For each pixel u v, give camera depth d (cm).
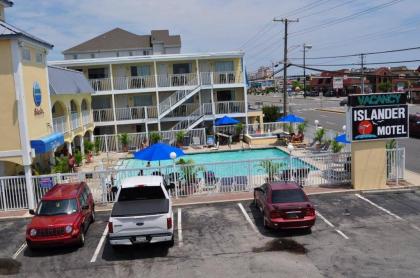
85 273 1227
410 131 3878
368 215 1648
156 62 4050
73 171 2469
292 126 3772
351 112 1942
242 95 4212
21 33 1831
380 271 1162
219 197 1936
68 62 3831
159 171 1959
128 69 4012
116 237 1282
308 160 2306
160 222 1286
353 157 1983
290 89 15738
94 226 1642
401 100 1956
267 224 1488
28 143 1903
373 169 1986
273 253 1314
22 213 1839
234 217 1670
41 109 2150
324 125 4912
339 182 2070
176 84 3919
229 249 1359
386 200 1834
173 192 1959
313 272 1169
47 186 1888
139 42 5766
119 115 3847
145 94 4072
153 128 4047
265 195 1564
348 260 1241
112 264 1280
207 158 3186
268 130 3925
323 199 1878
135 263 1280
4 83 1870
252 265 1231
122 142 3550
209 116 3862
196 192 1980
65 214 1430
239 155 3262
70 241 1367
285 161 2052
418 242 1366
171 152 1986
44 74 2234
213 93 4078
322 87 12356
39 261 1330
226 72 3978
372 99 1942
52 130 2314
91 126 3597
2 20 2084
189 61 4072
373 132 1958
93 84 3809
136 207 1358
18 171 2236
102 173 1912
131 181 1488
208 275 1177
